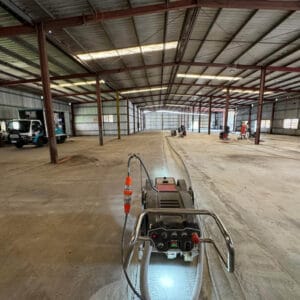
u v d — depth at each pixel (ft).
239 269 6.15
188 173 18.42
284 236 7.98
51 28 20.49
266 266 6.28
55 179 16.92
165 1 19.17
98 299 5.19
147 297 4.50
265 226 8.78
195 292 4.83
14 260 6.70
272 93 67.56
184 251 4.83
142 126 144.15
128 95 74.95
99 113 42.24
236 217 9.64
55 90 54.03
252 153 30.63
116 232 8.41
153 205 6.49
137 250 7.11
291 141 50.52
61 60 31.53
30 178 17.26
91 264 6.47
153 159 25.88
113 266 6.37
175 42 28.50
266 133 86.99
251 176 17.38
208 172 18.83
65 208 10.96
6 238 8.02
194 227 4.96
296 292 5.31
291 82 51.29
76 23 19.86
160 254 6.75
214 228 8.65
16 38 23.40
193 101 101.19
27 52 27.40
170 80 54.70
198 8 19.35
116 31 24.11
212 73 45.60
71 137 73.67
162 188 8.52
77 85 50.65
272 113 84.17
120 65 36.73
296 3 18.13
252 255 6.81
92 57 31.68
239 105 106.93
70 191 13.83
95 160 25.57
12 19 19.52
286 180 16.14
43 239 7.93
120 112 79.66
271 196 12.53
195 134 83.25
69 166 22.11
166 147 38.91
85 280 5.81
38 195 13.05
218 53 32.37
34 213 10.36
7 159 26.73
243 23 22.98
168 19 22.31
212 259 6.62
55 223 9.26
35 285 5.65
